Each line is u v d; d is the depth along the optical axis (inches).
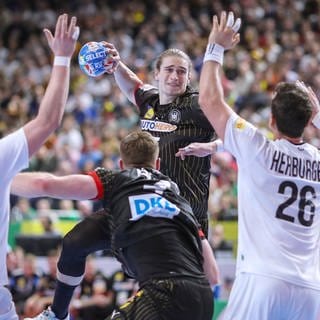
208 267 611.2
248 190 491.8
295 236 488.1
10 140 463.5
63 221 1269.7
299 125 498.3
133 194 493.4
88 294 1013.2
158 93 657.0
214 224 1261.1
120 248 489.7
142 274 478.3
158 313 466.0
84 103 1870.1
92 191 495.5
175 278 473.4
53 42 476.1
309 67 1929.1
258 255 486.0
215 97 493.7
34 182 489.1
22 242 1130.7
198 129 629.0
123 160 520.4
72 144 1670.8
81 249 514.0
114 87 1893.5
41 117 466.3
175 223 492.1
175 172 626.8
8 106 1898.4
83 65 618.5
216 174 1510.8
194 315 474.3
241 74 1920.5
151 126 644.7
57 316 539.5
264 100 1820.9
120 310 478.9
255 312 484.1
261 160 486.3
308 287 485.7
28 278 1030.4
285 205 488.1
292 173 492.1
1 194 471.2
